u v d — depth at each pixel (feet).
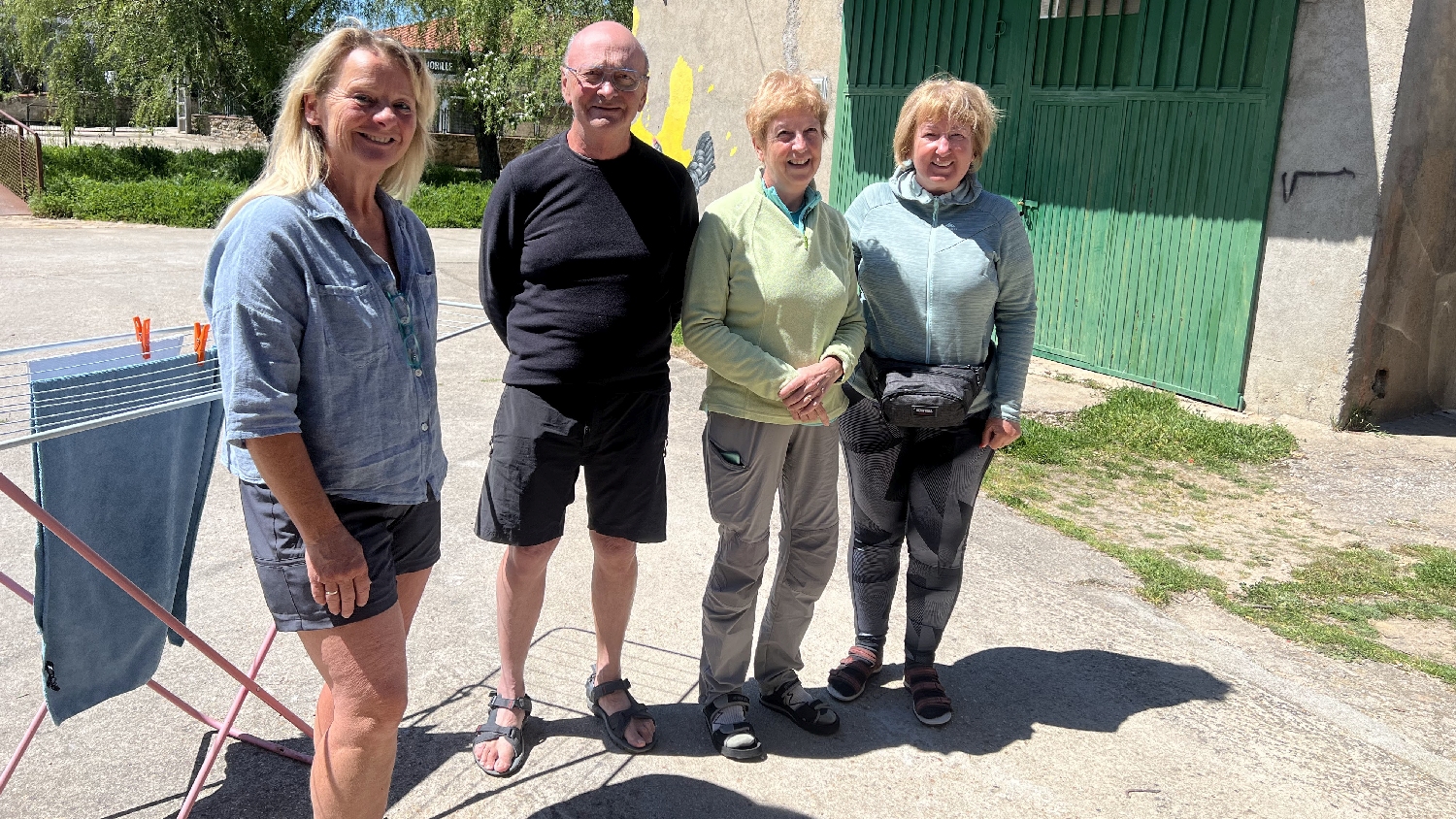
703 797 8.70
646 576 12.96
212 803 8.30
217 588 12.05
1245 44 20.97
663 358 8.91
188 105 128.26
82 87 72.43
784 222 8.59
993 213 9.37
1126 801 8.91
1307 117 20.27
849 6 30.42
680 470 17.17
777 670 9.91
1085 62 24.40
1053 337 26.43
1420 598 13.57
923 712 9.97
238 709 8.16
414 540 7.27
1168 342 23.41
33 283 30.63
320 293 6.12
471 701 9.95
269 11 70.59
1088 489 17.61
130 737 9.15
